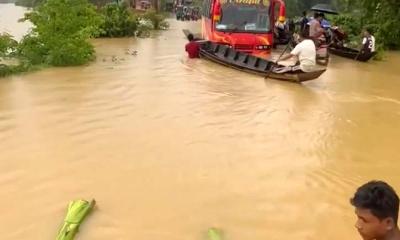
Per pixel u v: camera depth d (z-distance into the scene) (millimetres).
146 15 30891
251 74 15250
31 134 8859
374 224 2844
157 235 5707
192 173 7398
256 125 9852
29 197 6523
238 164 7805
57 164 7570
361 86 14477
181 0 51375
